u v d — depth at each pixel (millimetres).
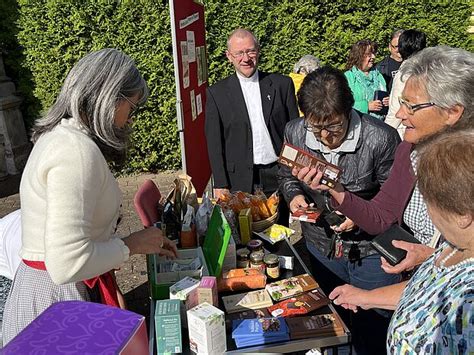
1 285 2461
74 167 1548
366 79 4883
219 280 2049
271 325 1778
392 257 1824
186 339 1768
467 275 1107
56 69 6160
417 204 2010
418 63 1687
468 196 1076
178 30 3232
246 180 3490
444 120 1649
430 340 1111
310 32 6180
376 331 2486
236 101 3404
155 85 6164
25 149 6570
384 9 6242
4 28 6090
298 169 2107
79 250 1542
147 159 6484
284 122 3521
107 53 1714
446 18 6371
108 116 1668
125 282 3844
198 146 3869
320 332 1763
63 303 1275
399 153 2100
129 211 5277
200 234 2352
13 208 5527
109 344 1104
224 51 6090
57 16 5926
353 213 2127
